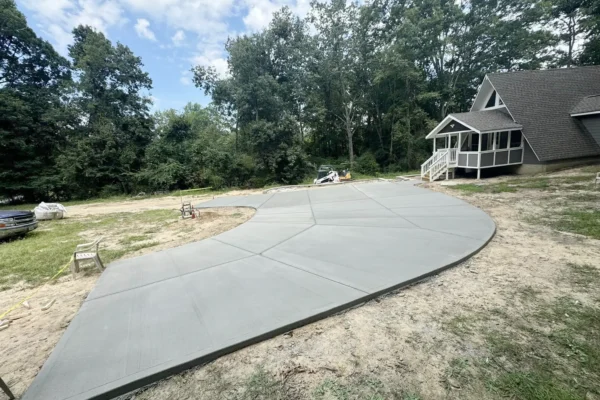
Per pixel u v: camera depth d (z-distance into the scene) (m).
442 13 20.05
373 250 3.94
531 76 12.14
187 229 6.62
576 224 4.46
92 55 19.11
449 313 2.34
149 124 21.36
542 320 2.16
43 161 18.72
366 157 22.62
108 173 18.75
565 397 1.48
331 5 19.98
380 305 2.56
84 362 1.96
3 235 6.29
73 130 19.72
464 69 22.67
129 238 6.07
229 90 19.66
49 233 7.18
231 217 7.56
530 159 10.88
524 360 1.76
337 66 21.03
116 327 2.40
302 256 3.90
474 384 1.60
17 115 16.45
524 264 3.21
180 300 2.83
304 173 20.50
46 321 2.72
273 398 1.61
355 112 23.95
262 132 18.86
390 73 20.19
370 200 8.03
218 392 1.69
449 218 5.45
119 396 1.71
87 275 3.95
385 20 21.44
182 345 2.08
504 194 7.44
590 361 1.72
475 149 12.81
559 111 11.09
